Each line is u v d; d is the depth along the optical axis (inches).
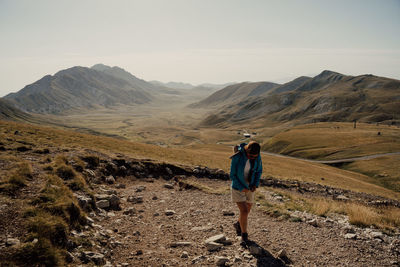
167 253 226.4
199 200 443.5
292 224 314.0
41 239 182.2
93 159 543.2
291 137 6284.5
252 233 276.7
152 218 333.7
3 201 225.8
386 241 263.9
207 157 1628.9
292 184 870.4
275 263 207.8
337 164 4244.6
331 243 255.9
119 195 433.4
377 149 4598.9
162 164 695.7
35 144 589.0
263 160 2354.8
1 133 687.7
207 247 235.3
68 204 250.5
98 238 236.1
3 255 159.9
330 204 442.6
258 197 478.6
